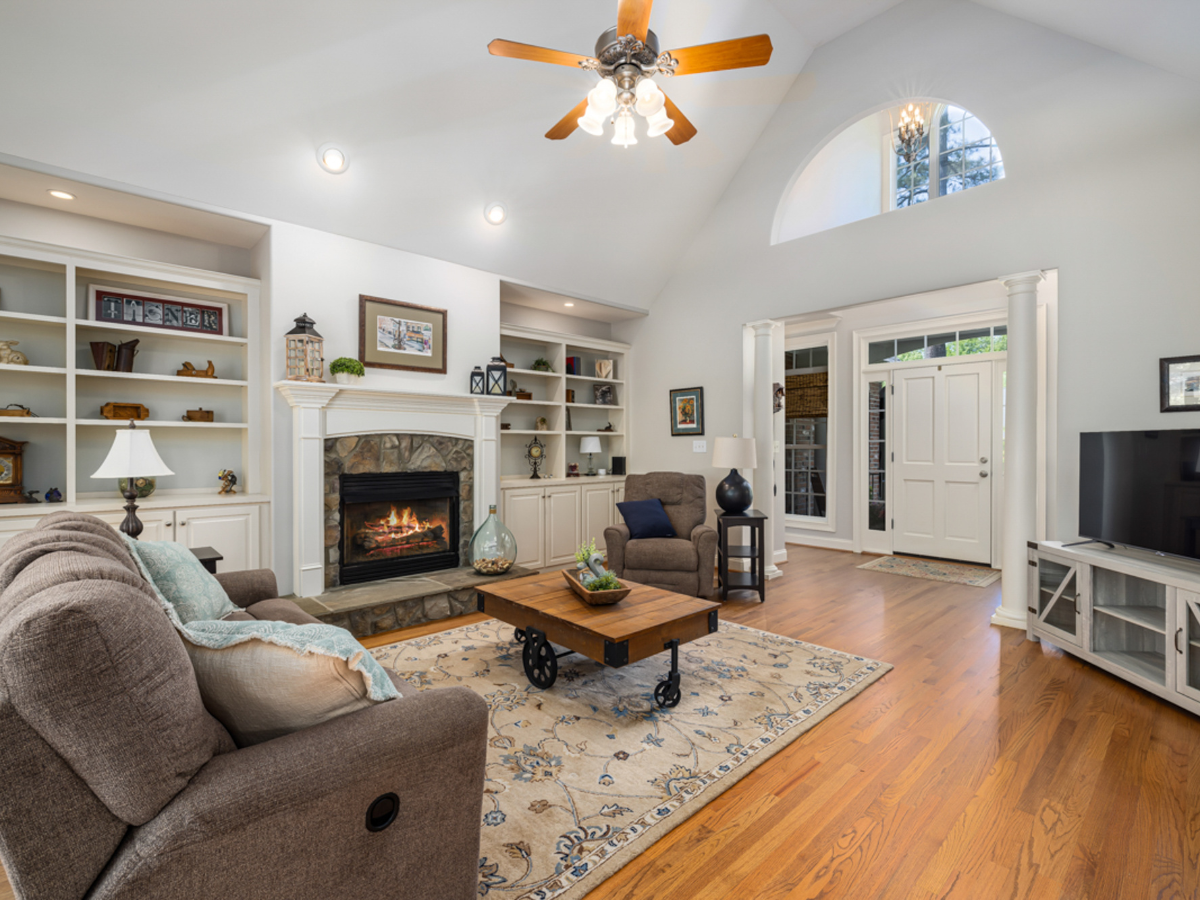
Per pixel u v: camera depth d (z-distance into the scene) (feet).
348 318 12.85
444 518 14.69
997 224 12.34
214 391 12.68
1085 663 9.84
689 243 18.42
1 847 2.66
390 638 11.37
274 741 3.48
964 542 17.97
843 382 20.42
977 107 12.67
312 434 12.03
